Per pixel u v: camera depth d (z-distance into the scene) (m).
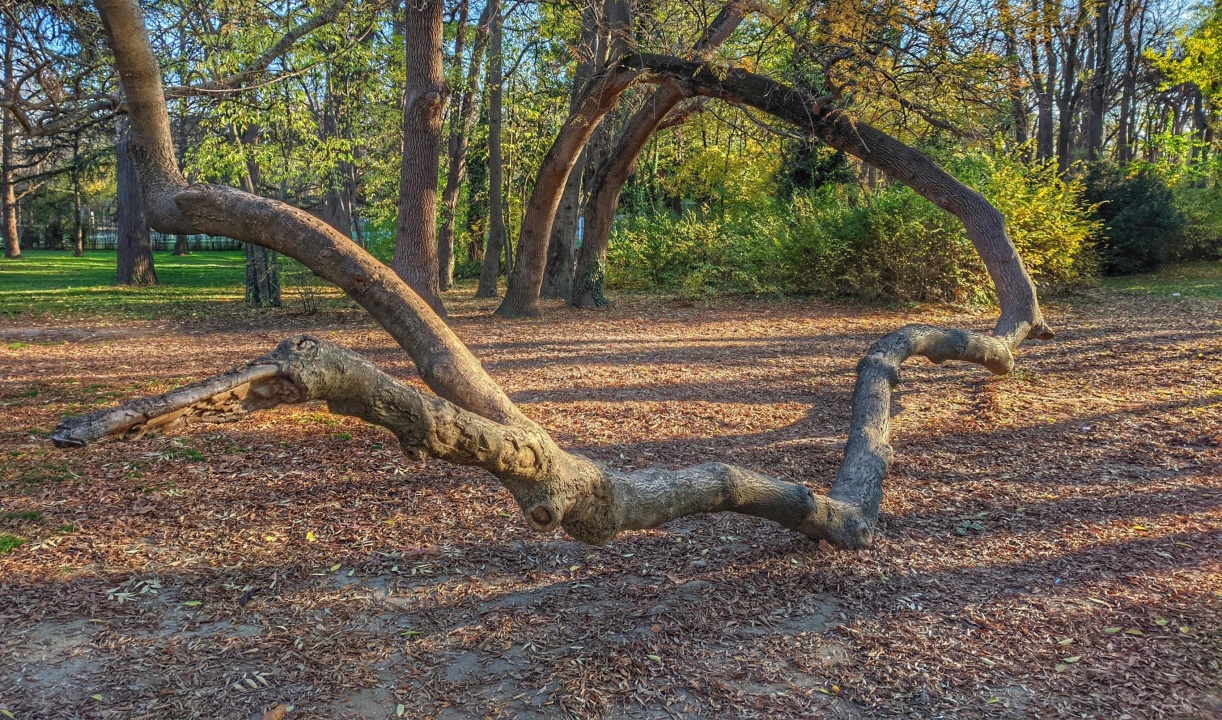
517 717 2.85
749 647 3.35
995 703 2.92
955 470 5.71
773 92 10.27
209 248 58.38
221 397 1.74
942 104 9.90
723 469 3.46
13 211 39.22
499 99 18.38
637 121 15.03
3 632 3.40
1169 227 20.05
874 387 5.40
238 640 3.39
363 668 3.18
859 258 16.08
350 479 5.47
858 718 2.85
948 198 9.02
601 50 14.51
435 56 11.77
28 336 12.69
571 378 9.08
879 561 4.20
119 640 3.37
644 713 2.88
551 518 2.62
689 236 19.80
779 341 11.77
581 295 16.30
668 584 3.96
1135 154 43.16
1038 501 5.06
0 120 19.19
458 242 27.19
